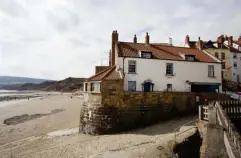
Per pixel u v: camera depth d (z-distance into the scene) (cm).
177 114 2425
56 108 4884
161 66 2752
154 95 2348
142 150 1515
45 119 3453
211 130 1281
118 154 1494
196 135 1538
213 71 3000
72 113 3953
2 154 1766
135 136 1895
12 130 2750
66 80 18125
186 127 1881
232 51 4722
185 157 1488
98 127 2133
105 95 2178
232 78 4631
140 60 2677
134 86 2628
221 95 2644
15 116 3878
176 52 3088
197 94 2547
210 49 4609
